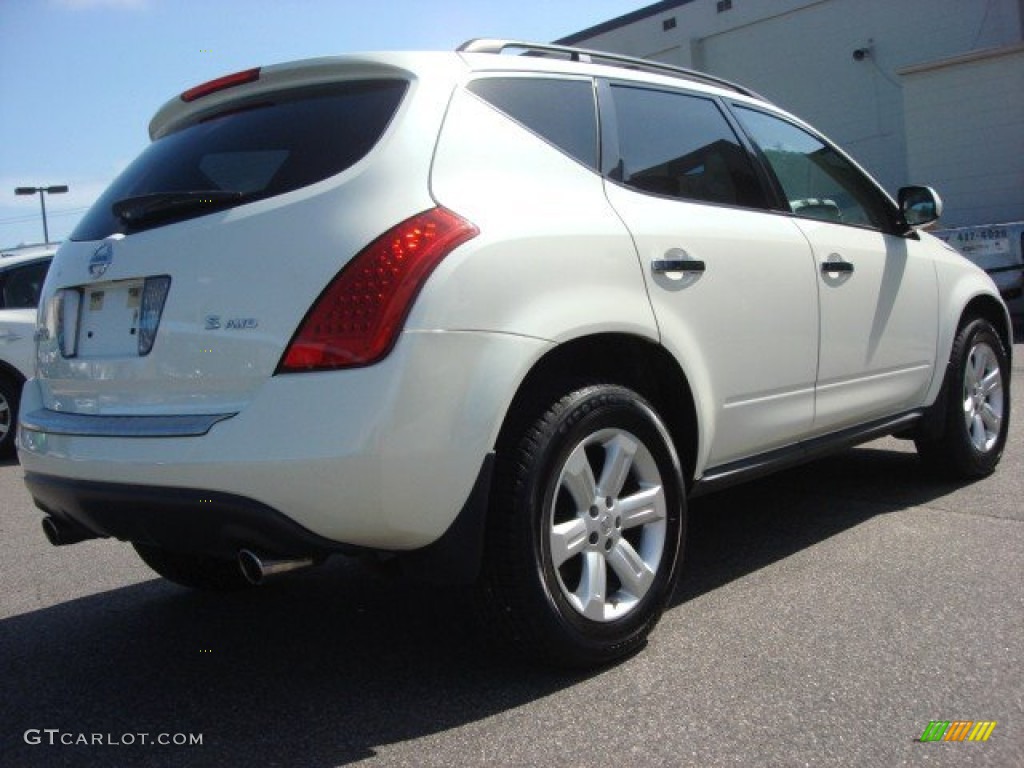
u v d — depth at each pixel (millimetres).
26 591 4230
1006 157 17531
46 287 3301
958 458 4902
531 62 3238
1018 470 5238
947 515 4484
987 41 19609
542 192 2982
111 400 2930
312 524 2502
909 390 4570
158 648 3463
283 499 2479
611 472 3000
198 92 3221
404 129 2758
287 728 2762
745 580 3777
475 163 2859
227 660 3316
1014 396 7379
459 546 2645
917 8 20297
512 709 2779
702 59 23859
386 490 2482
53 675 3250
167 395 2770
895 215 4723
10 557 4820
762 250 3650
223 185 2893
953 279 4914
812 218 4109
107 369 2926
